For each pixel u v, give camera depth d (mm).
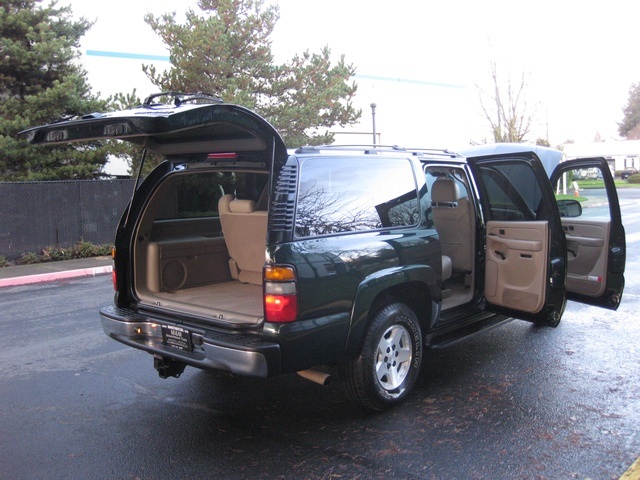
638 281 9258
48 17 15047
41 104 14266
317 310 3836
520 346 6012
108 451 3971
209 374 5469
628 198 29984
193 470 3689
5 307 8891
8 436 4238
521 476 3484
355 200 4320
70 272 12008
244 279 5469
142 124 3430
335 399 4762
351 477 3529
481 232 5383
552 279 4980
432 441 3959
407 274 4422
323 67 16766
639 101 78188
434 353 5844
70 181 14086
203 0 17016
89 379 5418
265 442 4043
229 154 4254
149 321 4434
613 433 4020
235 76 15531
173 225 5254
